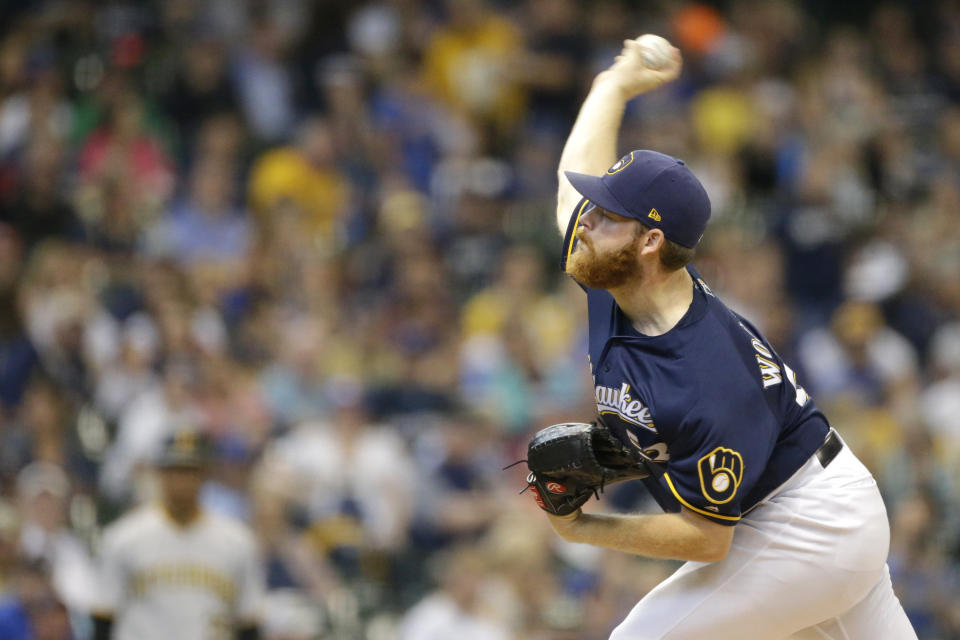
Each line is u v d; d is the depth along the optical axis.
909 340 42.38
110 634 23.58
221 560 23.94
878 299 43.00
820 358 39.75
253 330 36.16
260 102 47.50
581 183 13.43
